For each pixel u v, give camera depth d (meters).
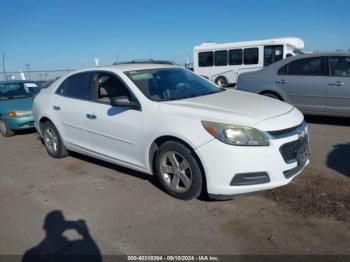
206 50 19.94
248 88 8.30
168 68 5.25
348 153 5.47
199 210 3.83
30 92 9.40
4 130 8.45
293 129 3.79
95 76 5.12
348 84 6.97
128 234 3.46
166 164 4.14
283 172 3.65
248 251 3.06
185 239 3.31
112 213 3.92
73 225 3.72
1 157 6.62
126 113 4.45
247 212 3.71
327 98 7.26
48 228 3.69
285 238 3.20
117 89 4.74
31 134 8.59
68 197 4.45
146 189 4.49
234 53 18.91
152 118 4.14
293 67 7.70
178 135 3.83
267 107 4.05
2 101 8.76
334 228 3.31
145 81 4.65
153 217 3.76
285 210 3.69
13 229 3.72
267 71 8.09
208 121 3.71
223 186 3.62
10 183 5.12
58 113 5.65
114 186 4.68
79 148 5.45
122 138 4.56
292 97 7.71
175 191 4.10
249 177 3.56
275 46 17.50
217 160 3.59
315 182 4.35
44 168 5.67
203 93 4.79
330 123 7.73
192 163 3.81
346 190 4.08
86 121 5.08
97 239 3.41
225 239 3.26
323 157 5.32
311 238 3.18
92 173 5.24
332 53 7.27
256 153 3.52
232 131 3.57
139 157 4.42
